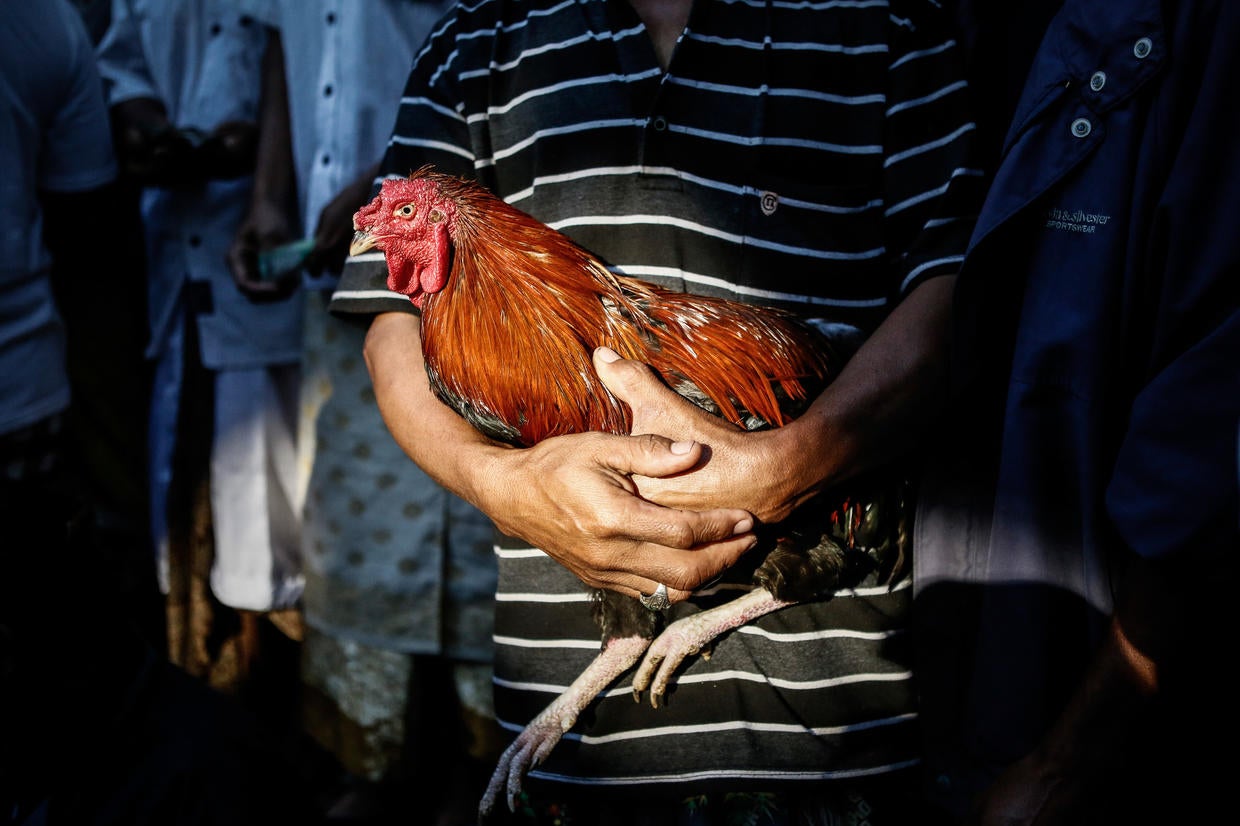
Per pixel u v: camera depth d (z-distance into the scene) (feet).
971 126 4.22
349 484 7.84
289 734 9.68
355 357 7.84
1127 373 3.92
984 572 4.55
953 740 4.65
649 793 4.43
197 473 9.29
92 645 4.11
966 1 4.59
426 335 4.02
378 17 7.56
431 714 8.48
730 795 4.48
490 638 7.82
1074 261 3.92
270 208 8.36
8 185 7.78
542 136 4.37
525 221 3.95
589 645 4.50
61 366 8.50
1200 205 3.51
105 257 9.92
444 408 4.24
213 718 4.52
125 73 9.25
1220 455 3.23
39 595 3.84
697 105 4.21
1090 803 3.76
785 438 3.64
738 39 4.23
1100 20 3.85
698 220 4.25
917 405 3.99
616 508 3.44
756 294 4.29
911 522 4.55
